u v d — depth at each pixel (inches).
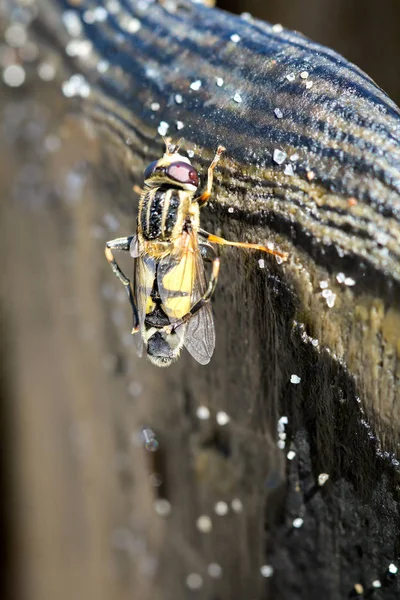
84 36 5.8
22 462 6.4
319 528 5.1
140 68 5.5
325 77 4.9
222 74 5.1
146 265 5.2
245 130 5.0
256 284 4.9
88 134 5.7
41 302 6.2
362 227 4.7
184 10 5.5
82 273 5.9
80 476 6.2
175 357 5.2
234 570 5.5
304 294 4.8
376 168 4.7
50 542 6.4
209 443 5.4
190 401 5.4
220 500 5.4
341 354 4.7
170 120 5.2
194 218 5.1
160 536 5.8
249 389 5.1
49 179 6.0
